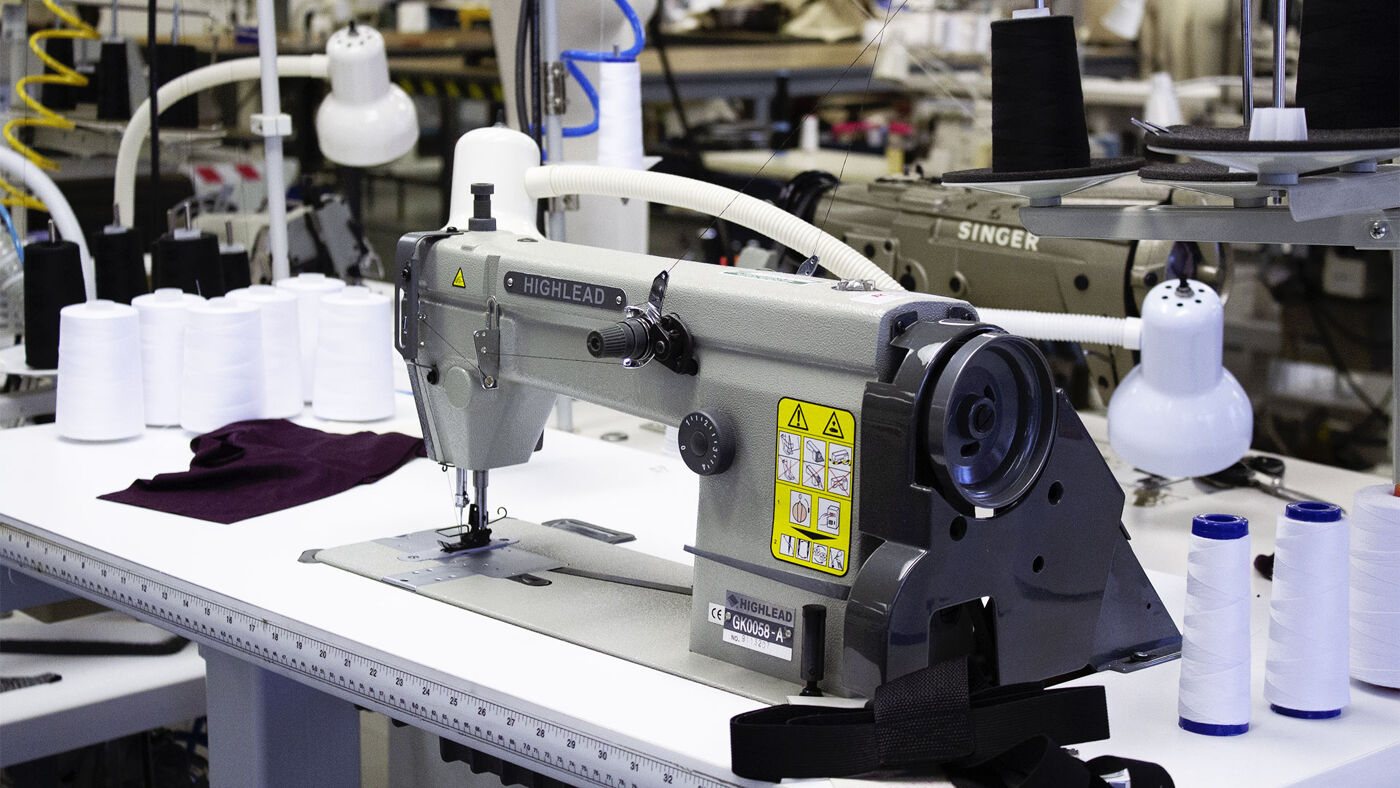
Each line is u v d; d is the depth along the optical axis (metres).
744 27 4.92
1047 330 2.15
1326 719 1.29
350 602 1.52
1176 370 2.04
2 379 2.69
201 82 2.86
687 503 1.95
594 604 1.52
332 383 2.31
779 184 2.92
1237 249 4.01
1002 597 1.23
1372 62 1.40
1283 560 1.29
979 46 3.82
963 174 1.46
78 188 3.74
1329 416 3.94
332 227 3.32
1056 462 1.26
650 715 1.24
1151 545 2.01
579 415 2.76
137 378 2.23
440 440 1.72
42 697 1.95
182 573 1.61
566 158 2.66
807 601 1.28
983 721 1.16
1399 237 1.32
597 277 1.49
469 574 1.60
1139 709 1.31
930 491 1.16
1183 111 3.80
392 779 2.13
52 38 3.41
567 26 2.56
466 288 1.65
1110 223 1.47
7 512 1.84
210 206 3.83
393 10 6.08
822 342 1.26
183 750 2.43
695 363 1.38
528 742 1.27
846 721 1.16
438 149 6.61
